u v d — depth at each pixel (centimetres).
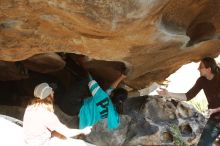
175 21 514
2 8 428
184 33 535
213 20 555
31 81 640
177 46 568
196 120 739
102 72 650
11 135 511
